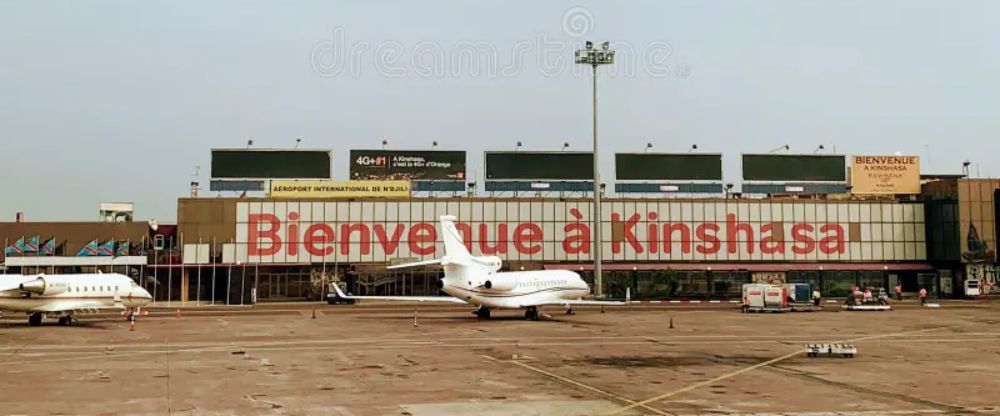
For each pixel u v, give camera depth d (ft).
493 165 327.67
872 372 100.48
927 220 340.80
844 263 335.67
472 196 327.26
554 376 96.27
